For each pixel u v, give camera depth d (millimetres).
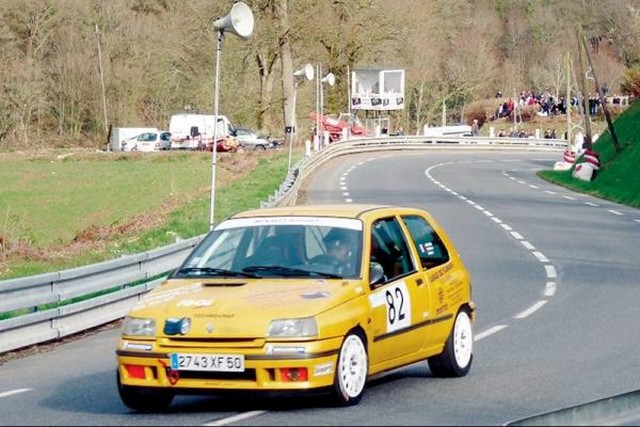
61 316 20984
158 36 117562
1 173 80000
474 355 17812
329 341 12336
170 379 12383
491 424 12086
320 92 84438
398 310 13891
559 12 176875
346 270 13531
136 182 72188
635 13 141500
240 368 12117
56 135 119250
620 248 35062
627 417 13102
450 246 16219
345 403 12891
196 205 50594
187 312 12461
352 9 96688
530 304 24172
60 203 64812
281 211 14930
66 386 15766
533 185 65688
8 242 39719
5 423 12742
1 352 19234
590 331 20391
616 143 67688
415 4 122312
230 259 14109
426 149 108938
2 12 116250
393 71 111938
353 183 64188
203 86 97438
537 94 156375
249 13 31000
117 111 119500
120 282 23062
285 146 92500
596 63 149875
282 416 12594
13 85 113688
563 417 12648
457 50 147750
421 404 13461
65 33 120062
